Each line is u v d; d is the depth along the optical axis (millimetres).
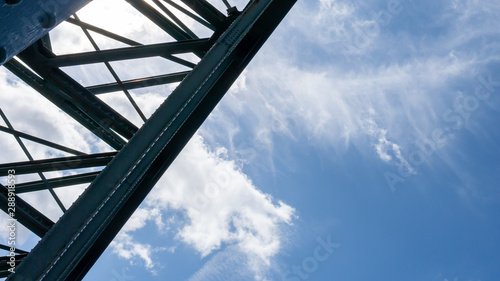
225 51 4504
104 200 3533
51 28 2350
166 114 4016
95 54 5105
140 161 3912
